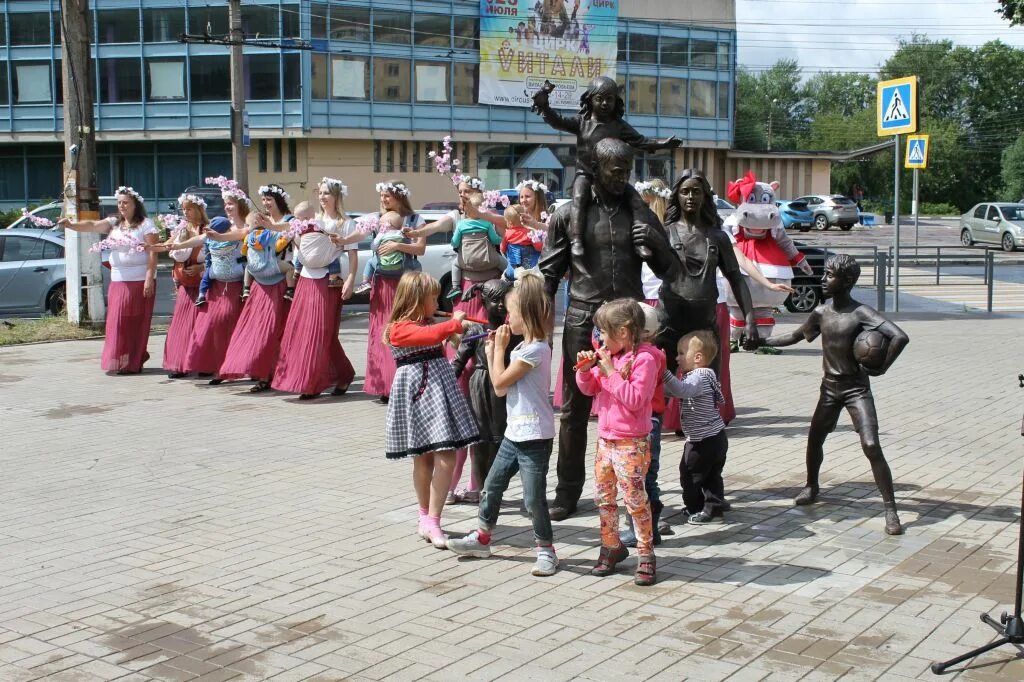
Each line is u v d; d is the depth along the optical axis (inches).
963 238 1545.3
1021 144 3302.2
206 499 289.7
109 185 1939.0
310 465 328.2
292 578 226.5
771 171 2373.3
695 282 295.6
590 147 273.1
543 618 203.6
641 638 193.6
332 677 177.8
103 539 254.2
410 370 246.4
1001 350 579.2
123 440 364.2
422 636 195.0
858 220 1931.6
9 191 1963.6
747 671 179.2
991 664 181.6
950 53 3969.0
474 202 376.2
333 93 1843.0
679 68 2149.4
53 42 1876.2
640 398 217.5
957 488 297.3
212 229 472.7
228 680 176.7
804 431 373.7
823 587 220.1
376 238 420.5
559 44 2006.6
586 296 262.4
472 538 238.5
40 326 640.4
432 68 1919.3
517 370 225.3
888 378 485.1
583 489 299.7
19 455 342.6
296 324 435.5
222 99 1841.8
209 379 490.3
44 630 198.7
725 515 273.7
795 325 703.7
